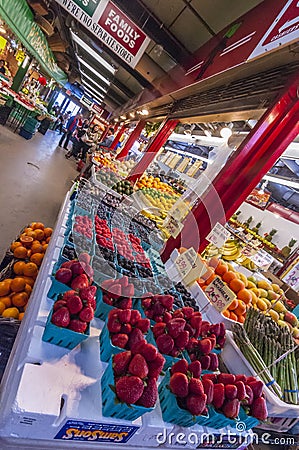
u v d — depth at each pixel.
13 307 1.65
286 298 3.05
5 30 7.34
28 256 2.11
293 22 1.33
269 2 2.03
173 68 4.35
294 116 1.81
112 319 1.10
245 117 2.48
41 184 5.48
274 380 1.45
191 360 1.19
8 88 8.23
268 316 2.03
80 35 6.30
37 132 12.91
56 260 1.58
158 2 3.42
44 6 4.59
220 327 1.41
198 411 0.93
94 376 0.99
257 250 3.96
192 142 5.94
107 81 10.20
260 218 6.38
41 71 12.18
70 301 1.02
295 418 1.54
